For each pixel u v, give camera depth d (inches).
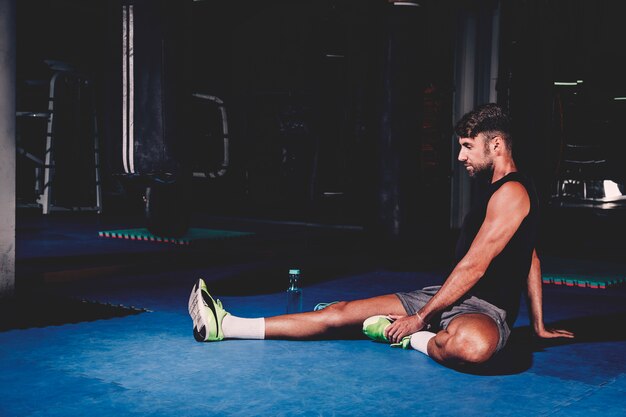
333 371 139.0
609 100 590.9
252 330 159.6
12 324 175.6
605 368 143.8
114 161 221.3
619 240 371.9
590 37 509.4
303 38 477.1
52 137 451.2
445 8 367.6
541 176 401.1
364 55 452.8
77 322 178.5
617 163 642.8
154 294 216.8
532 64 387.5
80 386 128.6
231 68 506.9
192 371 138.1
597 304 210.2
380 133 325.1
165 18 213.6
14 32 194.4
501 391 128.6
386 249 316.2
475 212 142.6
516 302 143.1
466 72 386.9
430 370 140.3
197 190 516.4
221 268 268.4
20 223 403.9
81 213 472.1
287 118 489.1
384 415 116.0
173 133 217.9
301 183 491.8
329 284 237.3
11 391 125.6
